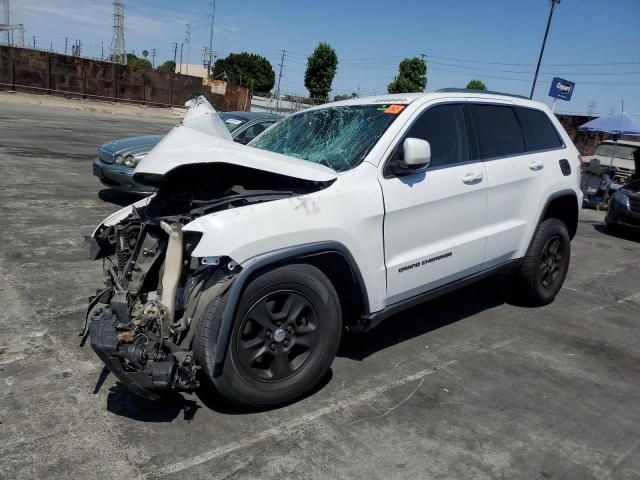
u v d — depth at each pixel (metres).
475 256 4.33
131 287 3.26
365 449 2.92
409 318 4.88
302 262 3.26
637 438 3.21
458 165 4.19
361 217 3.42
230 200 3.15
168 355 2.84
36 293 4.69
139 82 33.91
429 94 4.23
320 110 4.59
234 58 88.69
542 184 4.90
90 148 13.68
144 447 2.82
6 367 3.49
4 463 2.62
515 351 4.32
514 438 3.12
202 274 2.99
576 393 3.71
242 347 3.04
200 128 3.64
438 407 3.39
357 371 3.80
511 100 4.93
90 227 6.80
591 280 6.70
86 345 3.85
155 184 3.53
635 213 9.83
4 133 14.54
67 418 3.01
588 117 25.17
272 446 2.90
